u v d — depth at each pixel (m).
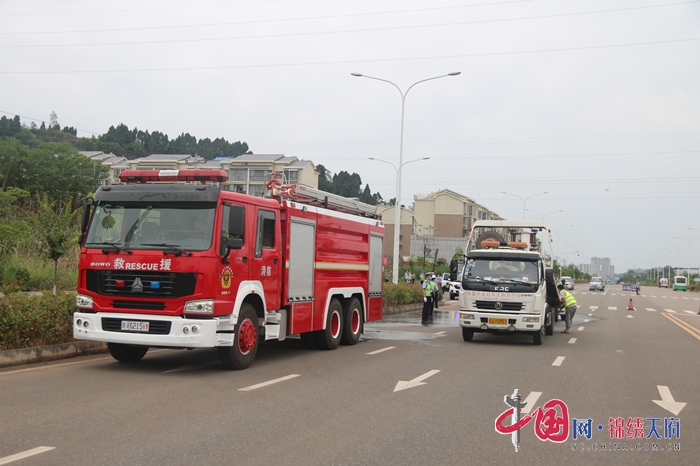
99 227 10.52
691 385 10.60
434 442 6.46
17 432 6.32
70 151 52.91
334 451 6.00
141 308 10.05
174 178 10.84
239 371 10.72
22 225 21.53
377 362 12.32
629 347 16.47
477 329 16.52
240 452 5.86
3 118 114.56
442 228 103.31
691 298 60.41
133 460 5.51
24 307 11.23
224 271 10.25
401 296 30.11
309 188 13.51
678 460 6.23
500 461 5.91
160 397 8.27
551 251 19.86
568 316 21.09
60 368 10.45
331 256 14.36
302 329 12.98
